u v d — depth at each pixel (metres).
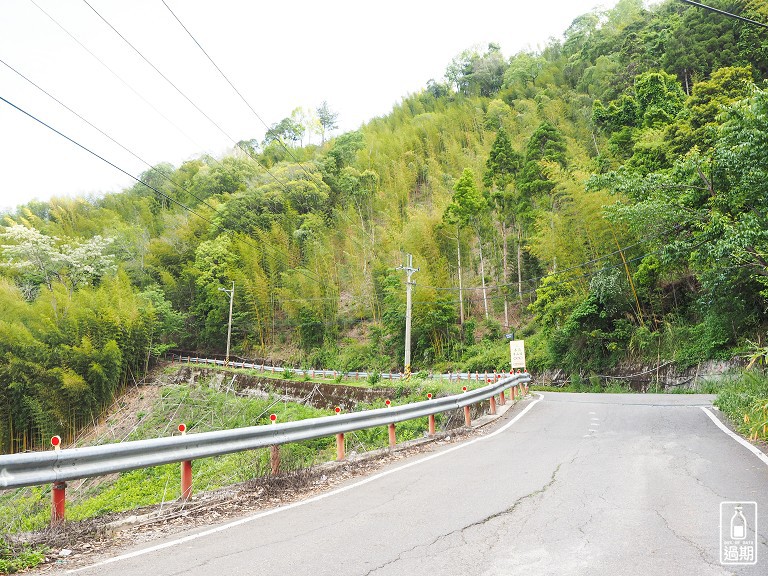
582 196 26.98
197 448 6.66
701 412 13.27
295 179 51.22
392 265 43.03
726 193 13.12
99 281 45.00
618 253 27.36
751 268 13.88
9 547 4.67
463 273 43.41
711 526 4.88
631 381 26.92
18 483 4.92
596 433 10.94
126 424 32.22
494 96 73.69
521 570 3.99
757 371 18.05
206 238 52.50
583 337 30.06
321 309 43.94
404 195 52.81
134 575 4.18
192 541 5.05
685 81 35.41
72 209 59.50
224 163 57.47
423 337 38.28
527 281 39.91
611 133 35.75
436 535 4.90
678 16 41.16
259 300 45.69
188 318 51.28
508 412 15.27
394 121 77.31
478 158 54.00
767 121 11.27
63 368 32.88
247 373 37.09
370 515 5.70
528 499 6.04
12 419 30.72
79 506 15.90
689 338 25.23
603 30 58.38
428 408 11.12
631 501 5.82
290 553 4.57
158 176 66.88
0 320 32.97
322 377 36.16
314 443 17.83
